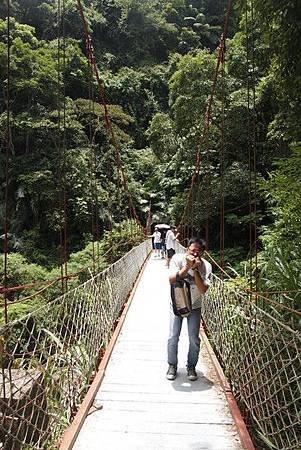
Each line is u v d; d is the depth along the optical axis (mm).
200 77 13375
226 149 12234
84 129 19266
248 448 2012
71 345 2617
